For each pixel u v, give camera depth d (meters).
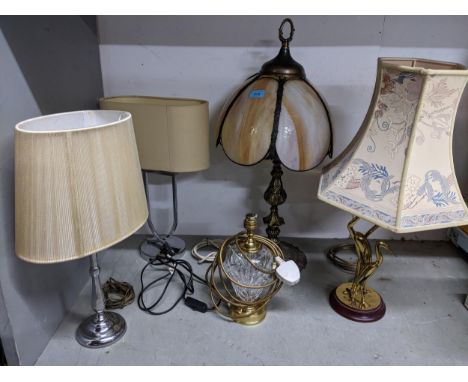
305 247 1.06
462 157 1.01
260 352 0.71
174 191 0.98
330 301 0.84
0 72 0.57
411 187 0.62
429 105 0.60
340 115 0.98
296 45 0.93
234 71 0.96
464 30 0.91
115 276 0.92
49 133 0.50
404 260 1.01
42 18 0.69
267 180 1.05
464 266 0.99
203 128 0.84
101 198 0.56
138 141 0.84
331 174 0.73
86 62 0.88
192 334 0.75
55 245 0.54
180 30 0.93
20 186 0.53
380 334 0.76
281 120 0.72
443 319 0.81
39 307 0.70
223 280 0.80
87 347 0.72
